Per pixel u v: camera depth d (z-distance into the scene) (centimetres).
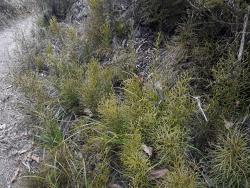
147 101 287
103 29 388
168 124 272
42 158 311
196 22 334
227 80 275
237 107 275
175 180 228
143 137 279
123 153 263
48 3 523
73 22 481
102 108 292
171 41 353
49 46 396
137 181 246
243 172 233
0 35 581
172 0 357
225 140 254
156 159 269
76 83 338
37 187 279
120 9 417
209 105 273
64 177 272
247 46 292
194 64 320
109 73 334
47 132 306
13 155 336
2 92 415
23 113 366
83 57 397
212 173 251
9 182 313
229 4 299
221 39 321
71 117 336
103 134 281
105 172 264
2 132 362
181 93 282
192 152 268
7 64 460
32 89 352
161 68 330
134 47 380
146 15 385
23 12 621
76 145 295
